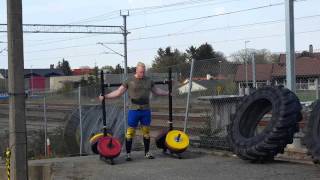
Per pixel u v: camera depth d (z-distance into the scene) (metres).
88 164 10.88
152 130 19.53
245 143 9.74
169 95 11.33
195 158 10.94
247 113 10.34
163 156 11.37
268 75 19.89
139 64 10.76
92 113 17.17
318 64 24.53
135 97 10.84
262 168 9.27
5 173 11.60
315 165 9.30
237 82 15.07
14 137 8.23
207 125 13.62
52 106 37.81
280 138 9.14
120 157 11.48
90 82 84.19
